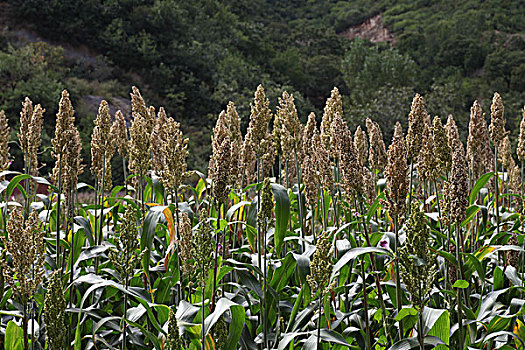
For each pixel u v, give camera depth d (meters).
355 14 90.44
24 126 5.04
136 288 3.47
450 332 3.40
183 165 3.76
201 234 3.00
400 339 3.16
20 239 3.03
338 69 46.00
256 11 70.94
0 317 3.95
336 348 3.42
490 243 4.12
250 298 3.96
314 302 3.58
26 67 27.97
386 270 3.97
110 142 4.79
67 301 3.88
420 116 3.49
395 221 3.21
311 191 4.11
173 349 2.67
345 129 3.64
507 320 3.46
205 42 39.81
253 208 4.09
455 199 3.31
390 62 43.47
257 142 4.33
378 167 5.12
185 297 3.98
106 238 4.95
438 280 3.98
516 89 45.03
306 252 3.68
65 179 4.16
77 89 28.34
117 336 3.91
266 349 3.38
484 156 6.10
